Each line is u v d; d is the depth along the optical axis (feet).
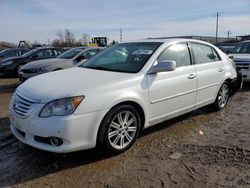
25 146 13.80
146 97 13.62
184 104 16.05
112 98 12.16
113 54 16.25
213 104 19.39
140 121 13.73
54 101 11.21
